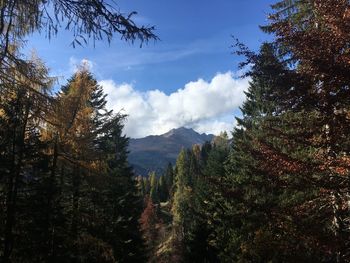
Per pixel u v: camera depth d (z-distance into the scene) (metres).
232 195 12.09
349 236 9.26
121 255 31.12
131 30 5.85
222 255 26.36
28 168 19.38
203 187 44.72
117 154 34.69
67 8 5.76
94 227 23.27
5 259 17.22
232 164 33.66
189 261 36.00
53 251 19.97
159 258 67.88
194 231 36.50
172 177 129.38
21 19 6.23
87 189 22.86
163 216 101.38
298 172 9.78
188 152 123.19
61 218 20.41
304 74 8.64
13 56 6.75
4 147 17.17
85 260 22.33
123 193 33.75
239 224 25.95
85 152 20.67
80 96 20.20
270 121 12.82
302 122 10.13
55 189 19.72
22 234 18.88
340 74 8.00
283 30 9.27
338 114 8.55
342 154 9.52
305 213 10.34
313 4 9.71
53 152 19.84
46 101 7.62
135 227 38.53
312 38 8.66
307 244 9.38
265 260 17.23
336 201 9.98
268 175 10.39
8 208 17.67
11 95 7.54
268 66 9.11
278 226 10.26
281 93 9.06
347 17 8.42
